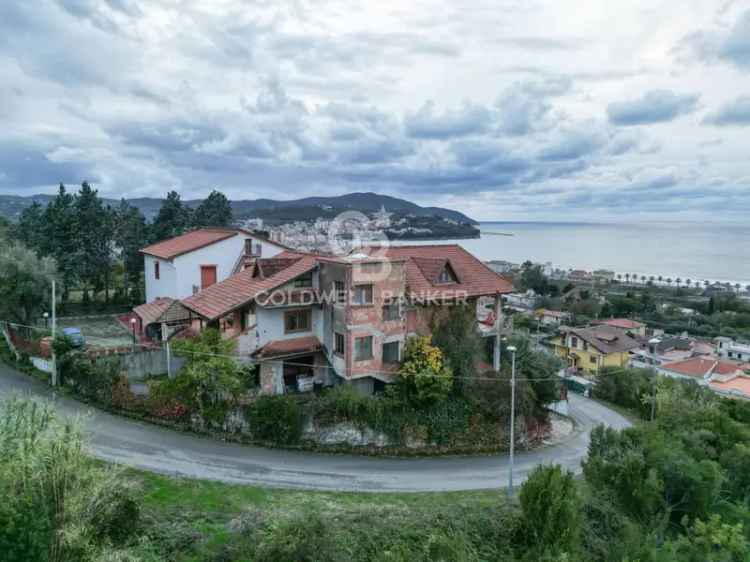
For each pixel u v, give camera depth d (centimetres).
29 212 5722
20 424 1096
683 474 2048
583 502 1770
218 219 6262
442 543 1482
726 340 7838
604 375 4881
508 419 2811
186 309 3353
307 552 1277
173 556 1320
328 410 2470
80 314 4872
